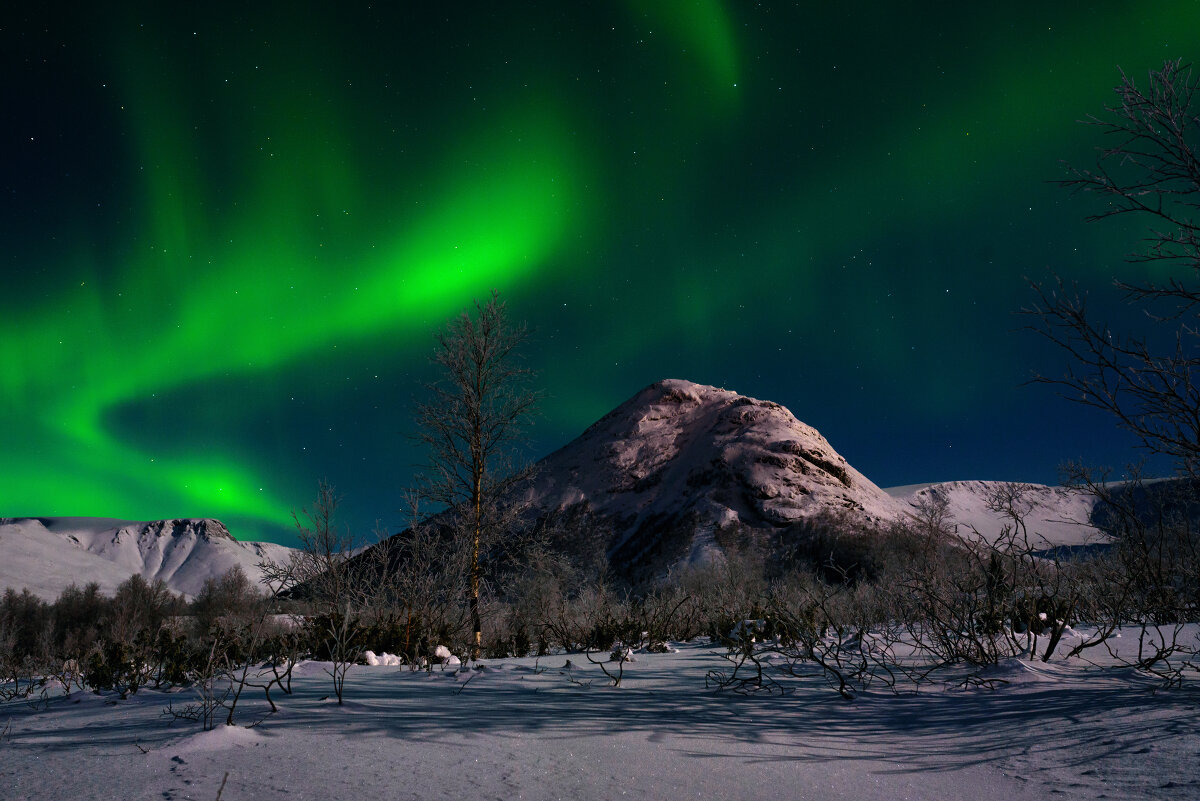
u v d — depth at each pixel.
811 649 4.44
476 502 12.72
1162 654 3.51
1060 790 1.81
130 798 1.61
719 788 1.88
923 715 2.99
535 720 2.71
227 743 2.17
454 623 8.27
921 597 4.91
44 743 2.23
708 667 4.99
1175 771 1.82
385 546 8.52
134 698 3.51
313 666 4.77
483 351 13.63
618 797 1.76
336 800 1.62
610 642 7.64
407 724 2.54
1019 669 3.72
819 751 2.38
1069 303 3.24
